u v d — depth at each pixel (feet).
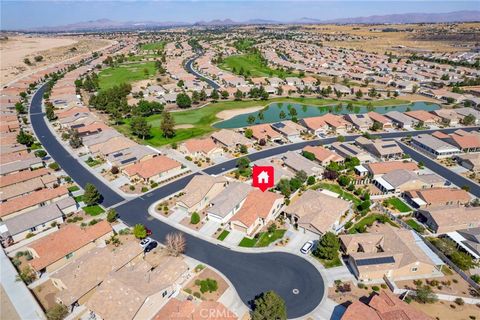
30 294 200.44
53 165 359.25
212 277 216.54
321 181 341.00
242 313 190.80
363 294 204.03
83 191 319.06
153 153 381.60
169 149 412.36
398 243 232.53
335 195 313.32
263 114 570.46
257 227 267.80
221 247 244.83
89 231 244.22
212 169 363.97
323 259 233.76
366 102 643.04
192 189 300.40
